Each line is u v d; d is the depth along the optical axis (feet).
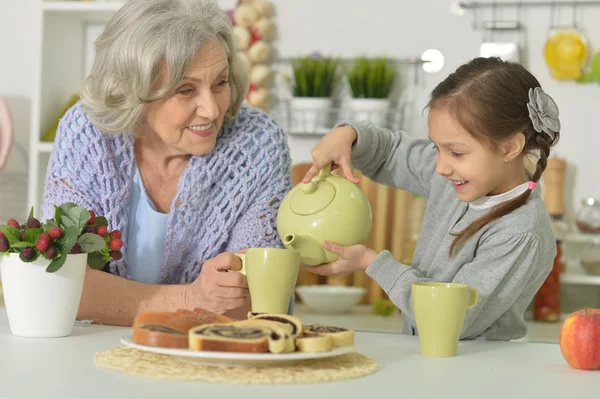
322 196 3.71
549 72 8.32
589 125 8.25
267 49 8.68
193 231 4.41
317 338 2.58
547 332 7.08
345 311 7.67
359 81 8.38
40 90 8.37
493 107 3.68
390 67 8.46
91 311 3.88
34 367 2.65
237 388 2.36
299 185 3.87
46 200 4.28
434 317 3.04
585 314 2.90
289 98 8.84
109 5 8.43
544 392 2.46
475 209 4.01
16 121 9.19
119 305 3.89
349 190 3.75
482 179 3.74
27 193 9.12
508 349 3.34
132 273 4.47
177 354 2.47
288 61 8.88
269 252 3.25
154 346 2.58
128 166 4.35
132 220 4.43
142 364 2.59
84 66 9.16
